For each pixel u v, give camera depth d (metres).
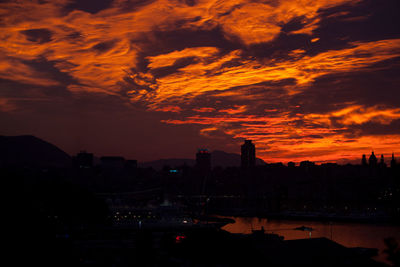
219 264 167.25
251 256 151.25
